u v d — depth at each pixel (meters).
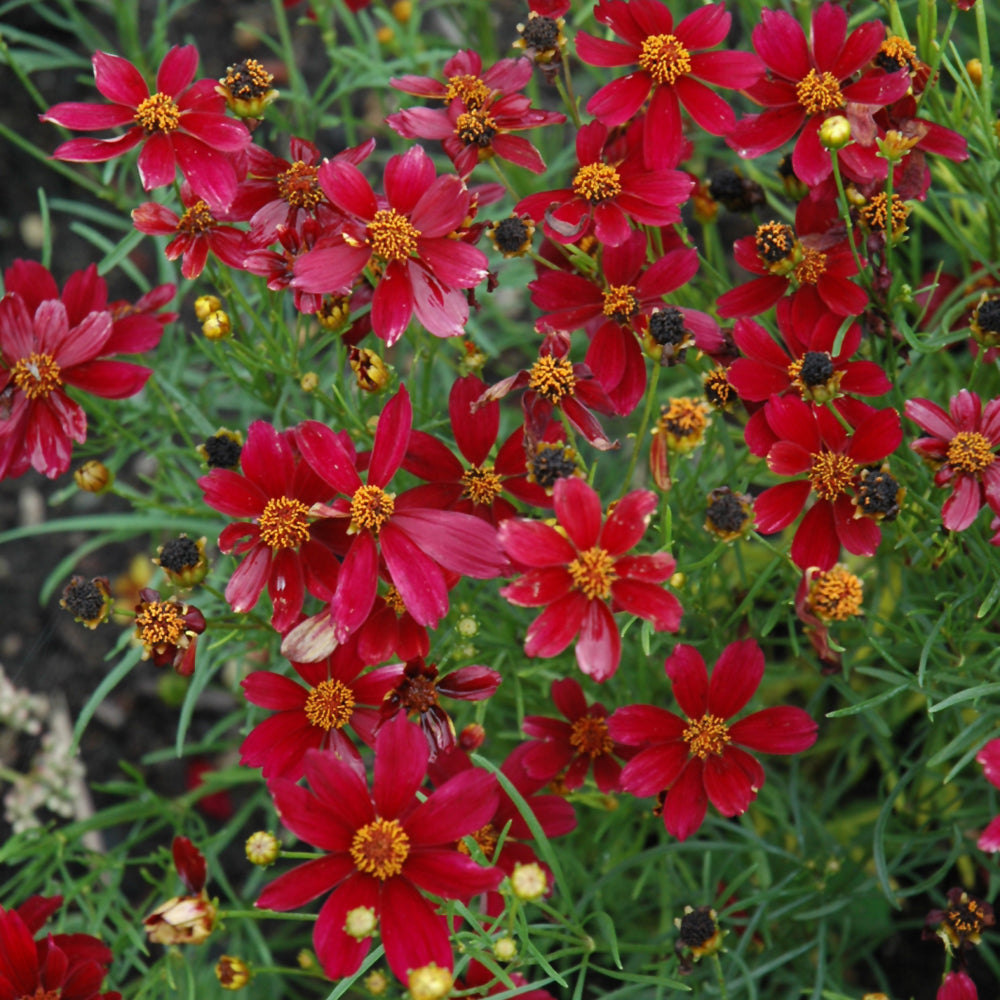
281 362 0.52
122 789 0.57
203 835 0.58
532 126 0.50
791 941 0.56
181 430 0.55
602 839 0.58
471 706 0.57
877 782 0.61
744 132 0.49
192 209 0.50
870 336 0.52
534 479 0.46
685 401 0.46
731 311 0.50
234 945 0.57
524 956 0.48
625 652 0.56
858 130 0.49
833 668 0.49
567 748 0.50
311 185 0.50
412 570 0.46
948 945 0.48
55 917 0.59
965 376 0.57
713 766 0.47
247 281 0.60
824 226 0.50
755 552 0.60
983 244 0.57
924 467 0.51
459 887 0.44
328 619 0.46
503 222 0.49
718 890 0.58
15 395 0.50
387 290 0.47
